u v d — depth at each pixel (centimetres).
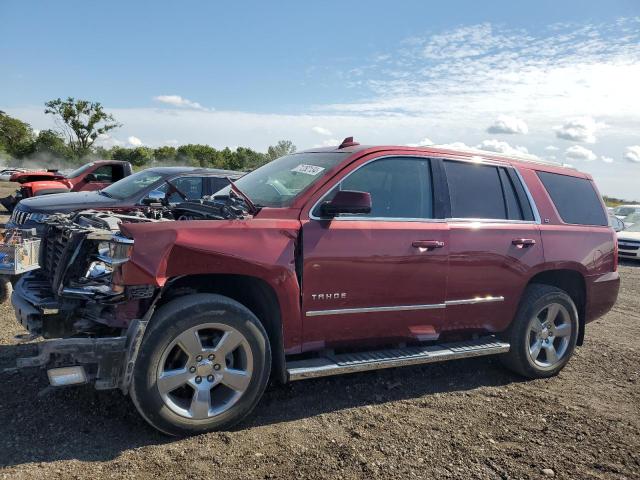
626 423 404
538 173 511
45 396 377
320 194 385
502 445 358
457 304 435
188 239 328
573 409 426
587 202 540
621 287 1046
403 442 352
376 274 392
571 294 532
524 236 469
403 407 410
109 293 324
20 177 1374
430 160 443
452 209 439
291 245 364
